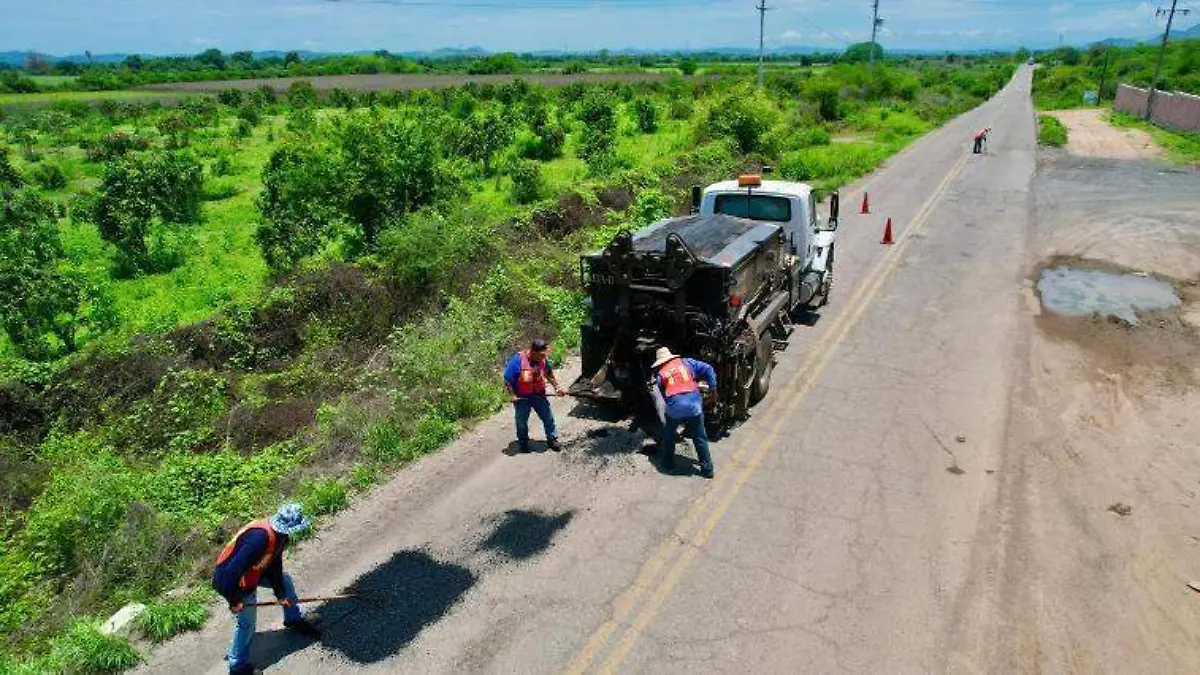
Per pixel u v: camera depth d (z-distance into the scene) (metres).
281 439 9.69
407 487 8.23
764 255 10.36
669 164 26.58
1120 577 6.55
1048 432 9.12
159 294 15.75
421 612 6.27
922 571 6.62
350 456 8.87
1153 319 13.10
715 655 5.71
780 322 11.66
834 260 16.98
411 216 15.34
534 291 13.58
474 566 6.83
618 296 9.23
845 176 28.91
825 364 11.25
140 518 7.41
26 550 7.25
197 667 5.83
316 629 6.12
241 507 7.89
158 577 6.90
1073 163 31.75
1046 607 6.18
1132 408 9.77
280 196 18.69
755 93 35.25
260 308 12.53
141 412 9.80
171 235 19.88
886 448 8.76
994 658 5.66
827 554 6.86
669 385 8.03
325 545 7.24
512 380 8.62
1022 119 53.47
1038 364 11.19
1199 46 74.31
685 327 8.96
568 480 8.24
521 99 58.62
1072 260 16.91
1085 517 7.41
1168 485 7.98
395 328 12.40
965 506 7.59
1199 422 9.38
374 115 18.77
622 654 5.74
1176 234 19.00
